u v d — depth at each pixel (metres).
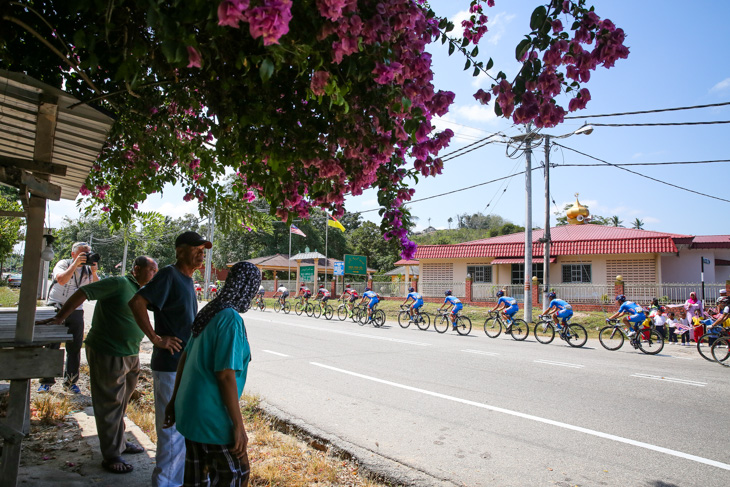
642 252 20.98
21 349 2.82
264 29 1.50
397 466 4.27
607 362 9.97
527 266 17.64
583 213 29.28
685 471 4.25
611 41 2.49
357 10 2.05
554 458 4.53
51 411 4.78
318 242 51.88
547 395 6.92
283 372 8.39
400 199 3.34
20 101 3.06
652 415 5.95
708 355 11.47
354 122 2.49
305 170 3.03
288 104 2.66
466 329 17.27
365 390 7.12
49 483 3.33
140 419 4.97
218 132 2.86
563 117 2.61
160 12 1.70
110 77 3.23
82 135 3.88
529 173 17.39
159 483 3.18
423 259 27.81
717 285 17.80
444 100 2.55
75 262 5.79
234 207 5.11
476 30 3.13
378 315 18.34
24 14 2.60
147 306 3.18
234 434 2.35
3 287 36.03
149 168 4.43
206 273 33.47
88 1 1.94
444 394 6.92
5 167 2.58
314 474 3.98
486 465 4.36
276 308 27.03
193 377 2.41
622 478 4.09
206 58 2.27
